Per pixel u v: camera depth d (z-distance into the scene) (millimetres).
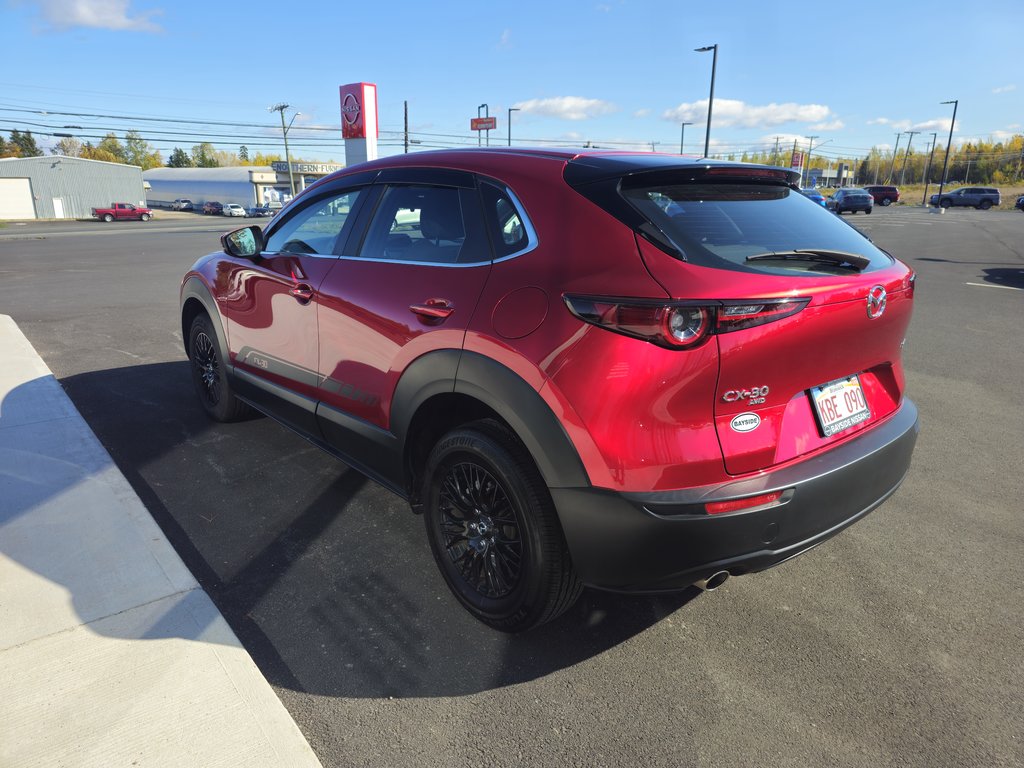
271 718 1977
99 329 7547
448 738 1984
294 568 2834
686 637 2463
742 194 2404
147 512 3104
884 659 2354
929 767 1911
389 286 2662
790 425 2111
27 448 3795
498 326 2189
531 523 2158
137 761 1812
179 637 2297
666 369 1860
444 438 2441
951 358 6512
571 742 1979
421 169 2779
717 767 1903
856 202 41625
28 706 1980
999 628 2525
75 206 64500
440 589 2711
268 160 154250
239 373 3857
